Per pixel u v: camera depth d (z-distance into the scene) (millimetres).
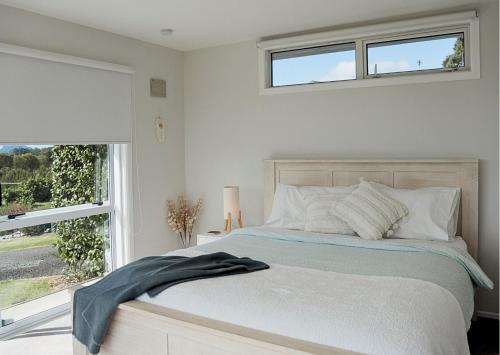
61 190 3725
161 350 1999
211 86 4641
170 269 2320
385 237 3230
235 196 4230
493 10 3330
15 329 3318
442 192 3316
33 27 3344
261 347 1669
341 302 1822
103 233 4105
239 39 4340
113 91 3955
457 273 2475
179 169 4762
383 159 3766
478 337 3104
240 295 1945
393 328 1605
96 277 4039
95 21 3625
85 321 2207
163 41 4340
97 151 4031
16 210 3381
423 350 1530
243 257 2627
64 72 3533
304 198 3744
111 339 2184
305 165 4020
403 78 3664
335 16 3627
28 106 3285
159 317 1947
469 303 2395
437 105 3555
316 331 1662
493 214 3398
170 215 4586
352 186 3658
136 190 4242
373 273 2338
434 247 2824
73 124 3611
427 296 1913
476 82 3410
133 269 2404
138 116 4250
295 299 1871
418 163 3535
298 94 4152
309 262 2604
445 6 3410
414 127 3650
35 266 3523
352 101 3896
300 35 4059
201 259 2457
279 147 4285
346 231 3320
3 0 3082
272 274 2270
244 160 4488
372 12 3533
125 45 4098
